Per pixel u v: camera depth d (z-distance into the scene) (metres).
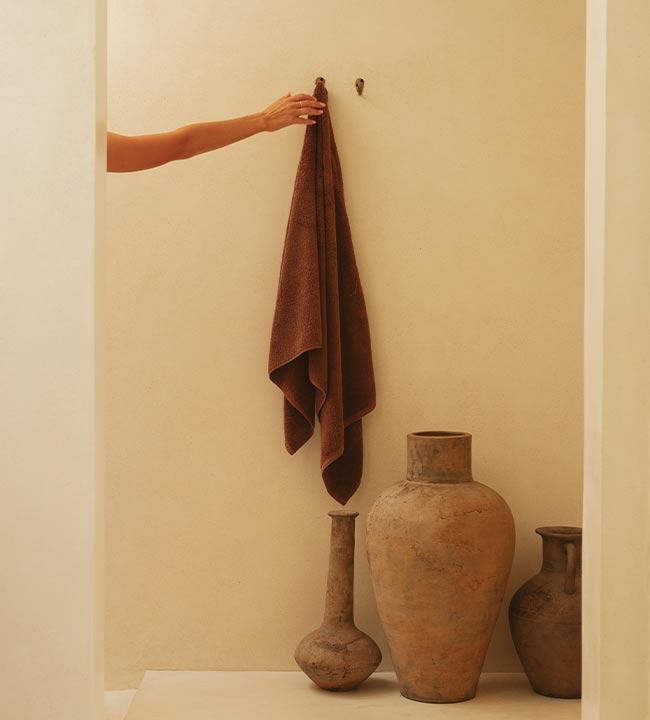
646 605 1.76
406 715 2.72
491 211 3.12
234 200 3.09
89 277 1.64
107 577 3.10
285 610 3.12
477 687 2.99
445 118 3.10
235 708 2.77
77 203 1.64
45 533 1.64
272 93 3.09
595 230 1.82
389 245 3.12
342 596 2.93
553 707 2.79
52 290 1.64
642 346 1.77
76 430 1.64
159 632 3.11
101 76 1.69
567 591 2.85
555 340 3.13
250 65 3.08
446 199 3.11
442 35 3.09
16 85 1.63
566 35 3.09
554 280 3.12
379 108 3.10
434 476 2.85
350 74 3.09
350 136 3.10
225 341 3.10
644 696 1.76
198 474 3.10
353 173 3.11
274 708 2.77
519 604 2.90
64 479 1.64
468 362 3.13
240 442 3.11
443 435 3.02
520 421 3.14
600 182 1.79
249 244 3.10
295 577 3.12
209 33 3.08
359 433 3.08
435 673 2.81
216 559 3.11
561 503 3.14
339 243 3.07
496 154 3.11
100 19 1.68
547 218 3.12
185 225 3.08
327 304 3.03
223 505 3.11
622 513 1.76
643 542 1.76
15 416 1.63
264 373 3.10
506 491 3.14
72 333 1.64
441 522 2.73
